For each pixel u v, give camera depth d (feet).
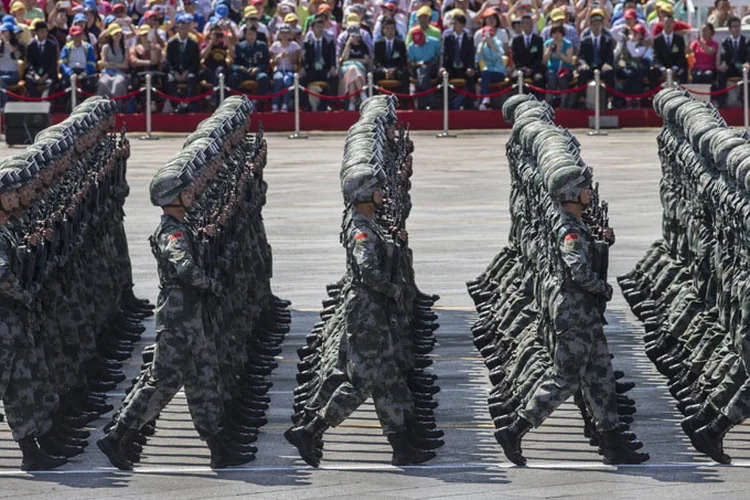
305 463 94.43
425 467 93.04
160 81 271.69
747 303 93.04
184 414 108.47
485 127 274.16
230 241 108.58
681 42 266.57
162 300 91.71
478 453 96.37
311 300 148.56
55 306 102.94
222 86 267.59
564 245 91.15
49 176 101.91
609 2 280.72
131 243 179.32
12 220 96.73
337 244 178.40
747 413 91.61
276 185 220.64
